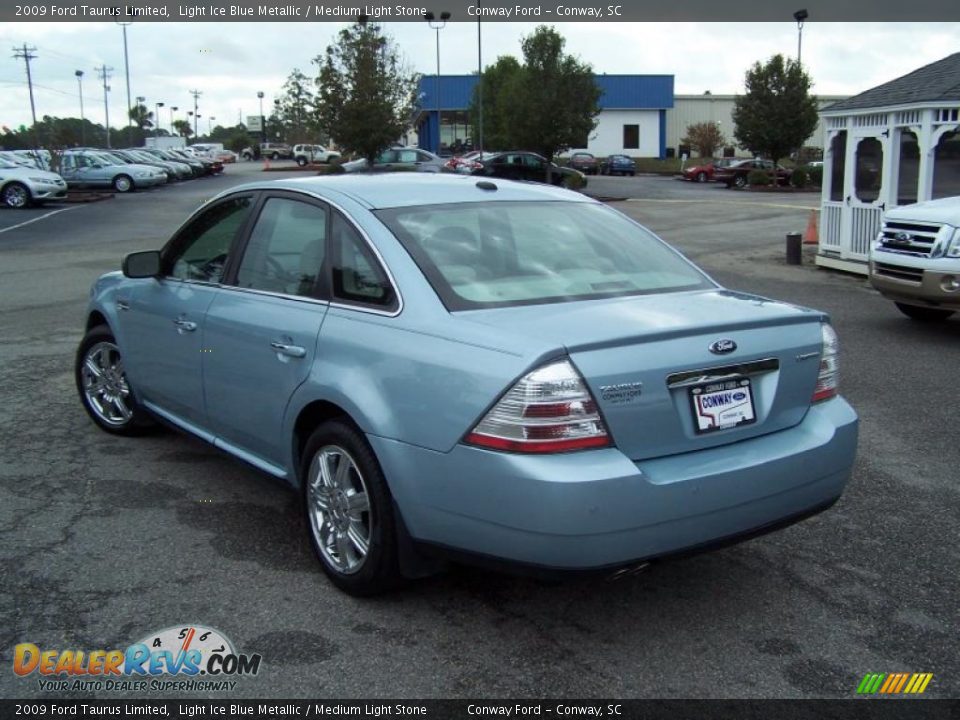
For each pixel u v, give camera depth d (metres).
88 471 5.29
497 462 3.12
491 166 35.66
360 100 35.62
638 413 3.22
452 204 4.20
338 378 3.70
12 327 9.67
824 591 3.92
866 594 3.89
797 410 3.71
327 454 3.87
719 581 4.01
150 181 37.22
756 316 3.60
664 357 3.28
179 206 29.16
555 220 4.35
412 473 3.40
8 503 4.79
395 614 3.69
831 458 3.67
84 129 93.94
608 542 3.11
